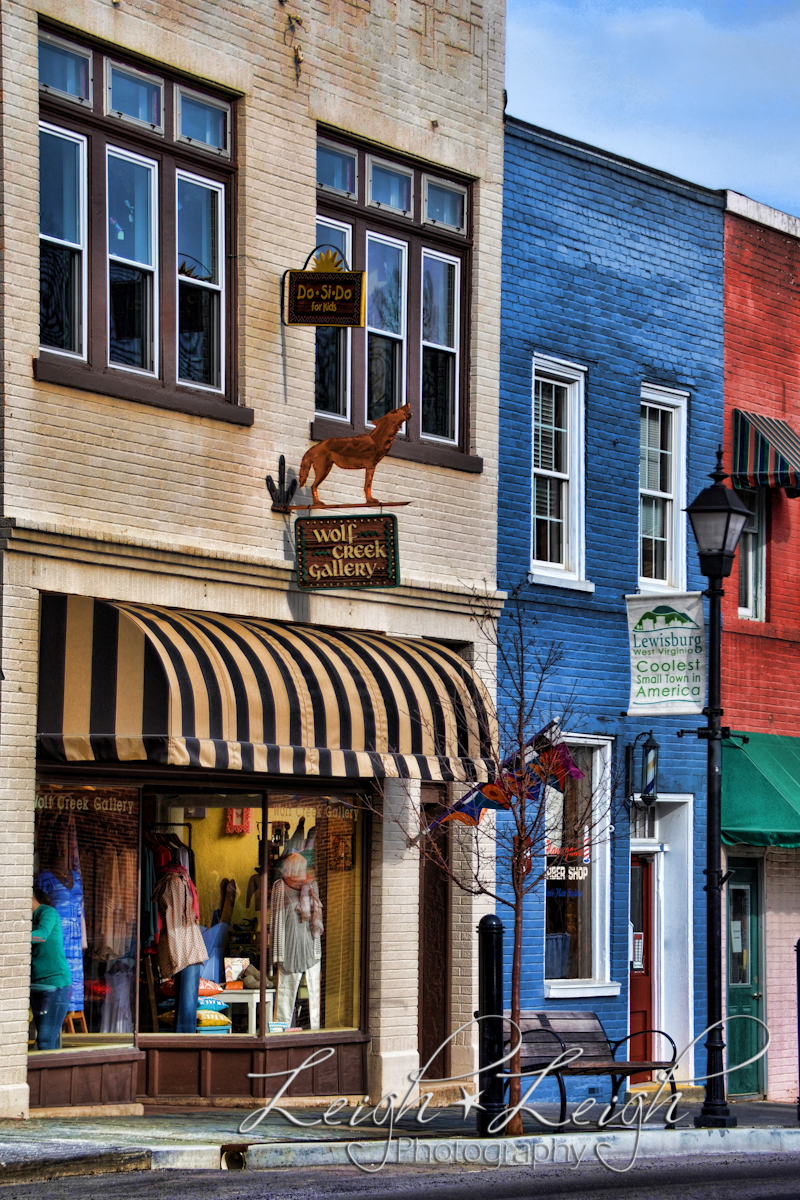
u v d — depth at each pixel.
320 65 20.17
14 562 16.50
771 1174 16.06
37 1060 16.67
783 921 26.81
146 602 17.84
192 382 18.78
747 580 27.06
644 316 24.78
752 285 26.88
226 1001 19.00
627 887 23.72
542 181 23.17
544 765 18.61
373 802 20.44
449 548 21.42
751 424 26.11
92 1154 14.16
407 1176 15.02
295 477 19.56
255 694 17.23
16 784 16.39
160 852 18.61
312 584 19.06
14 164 16.64
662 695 21.11
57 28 17.39
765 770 25.39
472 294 22.06
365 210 20.84
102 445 17.45
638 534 24.44
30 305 16.75
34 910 16.92
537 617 22.58
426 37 21.58
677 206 25.47
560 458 23.59
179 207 18.77
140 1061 18.25
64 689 16.70
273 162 19.53
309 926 19.78
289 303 19.36
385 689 18.67
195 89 18.92
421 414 21.47
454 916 21.47
